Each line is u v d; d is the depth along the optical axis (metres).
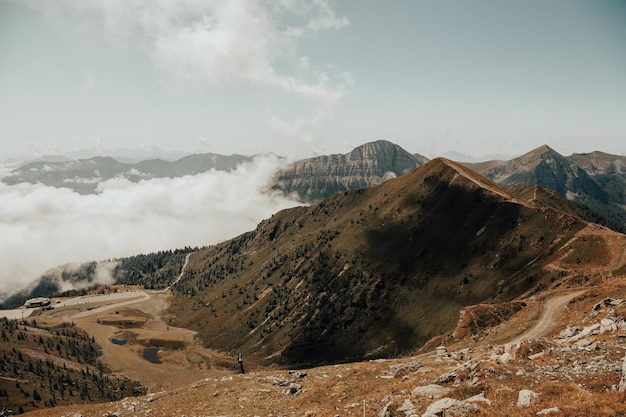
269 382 66.38
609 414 23.25
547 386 30.39
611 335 47.91
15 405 184.12
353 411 41.06
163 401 63.59
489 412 28.62
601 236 189.62
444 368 49.84
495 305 137.75
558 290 138.00
